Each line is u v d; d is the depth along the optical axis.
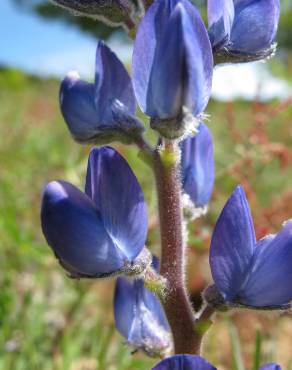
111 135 0.06
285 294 0.05
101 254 0.05
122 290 0.06
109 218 0.05
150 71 0.05
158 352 0.07
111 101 0.06
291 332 0.11
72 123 0.06
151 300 0.07
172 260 0.06
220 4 0.06
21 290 0.11
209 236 0.11
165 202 0.06
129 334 0.07
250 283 0.05
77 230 0.05
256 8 0.06
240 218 0.05
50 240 0.05
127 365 0.09
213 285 0.06
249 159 0.11
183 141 0.06
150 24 0.05
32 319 0.10
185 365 0.05
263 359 0.10
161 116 0.05
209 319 0.06
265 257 0.05
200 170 0.06
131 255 0.05
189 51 0.05
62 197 0.05
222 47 0.06
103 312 0.11
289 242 0.05
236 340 0.08
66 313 0.10
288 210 0.11
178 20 0.05
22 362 0.09
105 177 0.05
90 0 0.06
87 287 0.10
